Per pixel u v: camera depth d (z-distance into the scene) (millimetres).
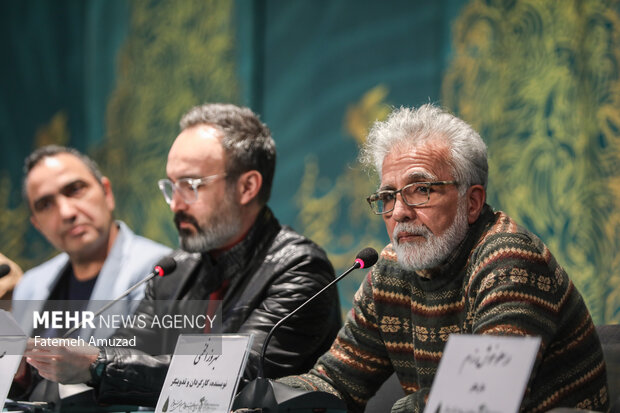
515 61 8148
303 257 5340
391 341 4430
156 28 11281
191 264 5812
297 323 5121
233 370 3678
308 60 9789
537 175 7922
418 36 8898
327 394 3807
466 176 4016
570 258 7672
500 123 8188
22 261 12070
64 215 6727
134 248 6727
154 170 11102
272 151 5738
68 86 12188
